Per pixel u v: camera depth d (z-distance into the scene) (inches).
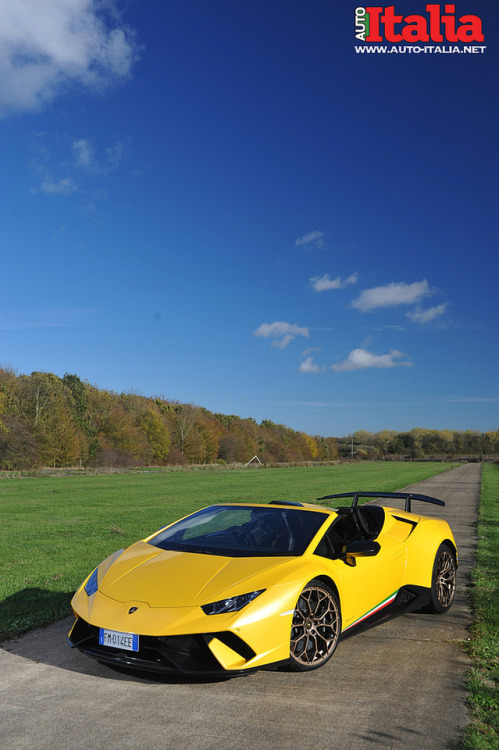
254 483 1306.6
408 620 227.3
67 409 2866.6
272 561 175.3
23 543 421.7
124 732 128.7
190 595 158.4
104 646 161.8
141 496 902.4
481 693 149.9
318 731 129.0
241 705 143.6
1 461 2290.8
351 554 187.8
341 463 4170.8
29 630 213.2
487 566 331.9
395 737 126.2
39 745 122.8
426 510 668.7
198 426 4340.6
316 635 172.6
